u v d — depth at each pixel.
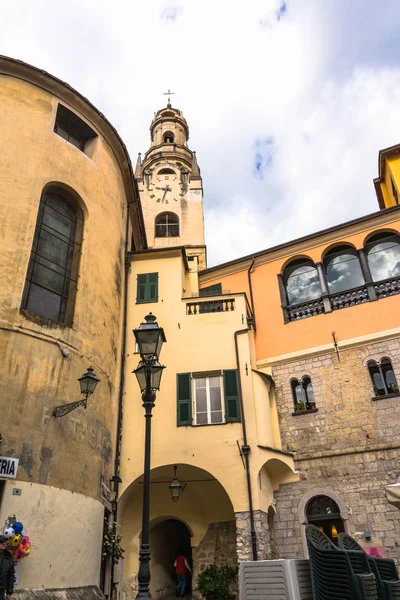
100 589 13.79
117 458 17.19
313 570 7.72
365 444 17.81
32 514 11.66
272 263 23.38
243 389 18.31
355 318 20.09
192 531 18.89
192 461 17.20
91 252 17.12
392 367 18.67
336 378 19.36
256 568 8.07
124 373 19.05
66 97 18.50
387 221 21.36
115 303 18.53
